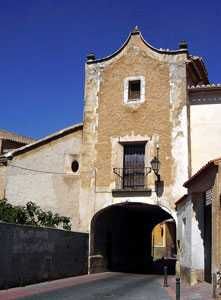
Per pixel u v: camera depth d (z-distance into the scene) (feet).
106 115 83.46
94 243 82.07
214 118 78.28
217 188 44.75
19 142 113.29
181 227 69.67
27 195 85.35
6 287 54.49
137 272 92.17
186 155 77.30
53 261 67.62
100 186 81.35
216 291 44.16
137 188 78.95
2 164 88.69
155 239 174.29
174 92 80.18
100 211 80.69
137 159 80.84
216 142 77.36
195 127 78.74
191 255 58.75
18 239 57.88
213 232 45.75
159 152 79.10
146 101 81.56
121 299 45.47
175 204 75.82
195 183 57.00
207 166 47.44
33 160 86.38
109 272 87.25
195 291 51.44
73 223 81.66
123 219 100.01
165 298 46.55
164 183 77.87
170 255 174.40
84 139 83.76
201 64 84.94
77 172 83.56
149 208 90.12
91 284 61.98
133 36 84.79
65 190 83.46
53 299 44.83
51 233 67.36
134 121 81.51
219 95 78.84
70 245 73.82
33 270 61.41
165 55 82.02
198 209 58.85
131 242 107.34
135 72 83.25
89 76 86.07
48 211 82.17
